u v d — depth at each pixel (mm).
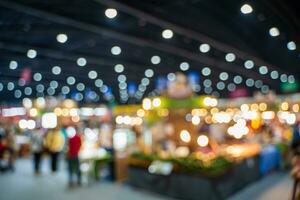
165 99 10039
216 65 22375
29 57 17547
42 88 32281
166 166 7469
